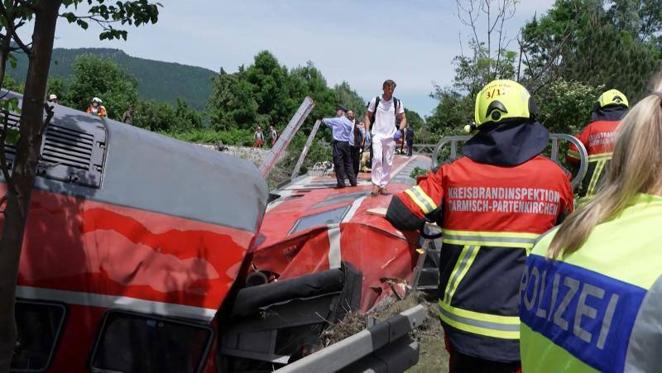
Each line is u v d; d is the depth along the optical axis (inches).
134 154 180.2
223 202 189.0
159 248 173.0
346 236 281.9
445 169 133.4
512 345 121.6
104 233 165.6
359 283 211.9
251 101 2308.1
